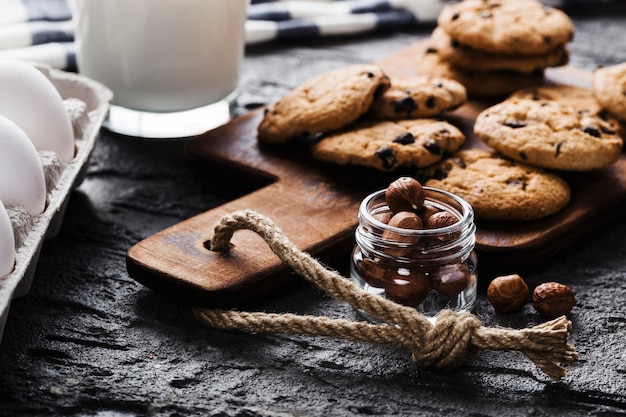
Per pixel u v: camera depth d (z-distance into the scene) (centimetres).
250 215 61
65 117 65
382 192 61
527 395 57
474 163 69
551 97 76
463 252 59
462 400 56
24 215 59
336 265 65
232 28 74
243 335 60
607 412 56
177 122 76
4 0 85
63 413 55
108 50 73
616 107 72
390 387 57
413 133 69
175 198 70
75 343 59
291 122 71
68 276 63
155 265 61
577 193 68
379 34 93
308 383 57
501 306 62
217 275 61
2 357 58
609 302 62
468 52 78
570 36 78
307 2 94
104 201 70
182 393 56
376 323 60
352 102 70
